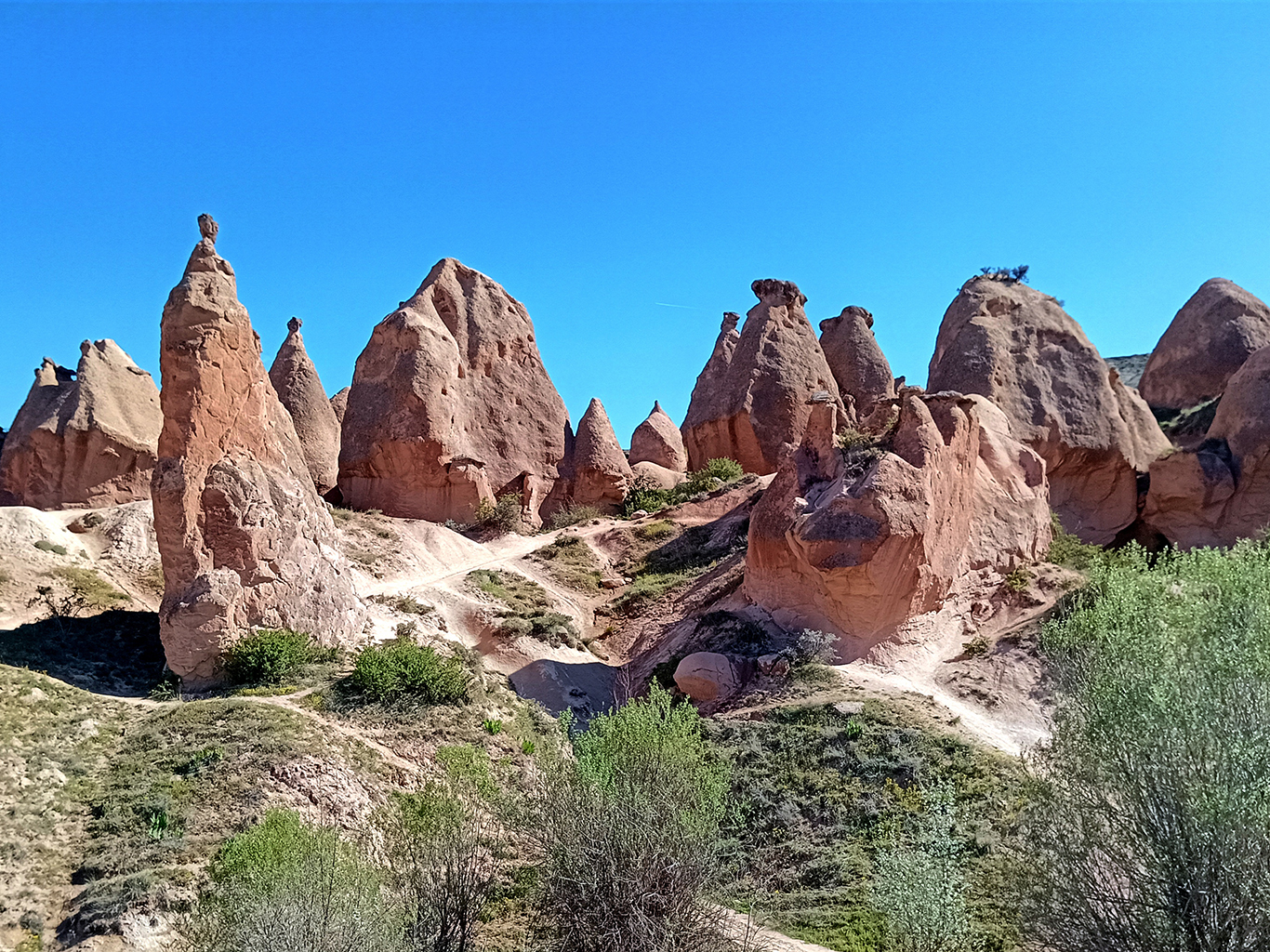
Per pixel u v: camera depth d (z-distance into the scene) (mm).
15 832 20906
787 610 34531
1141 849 16297
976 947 19000
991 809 23844
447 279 61219
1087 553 38031
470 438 57281
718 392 59656
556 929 18688
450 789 21703
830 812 25109
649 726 21500
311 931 15852
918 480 33094
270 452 32625
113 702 27078
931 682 31219
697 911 18672
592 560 47812
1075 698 20109
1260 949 14758
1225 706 16844
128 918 18844
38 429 47438
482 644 37812
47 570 36781
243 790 22672
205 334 31031
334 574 33250
